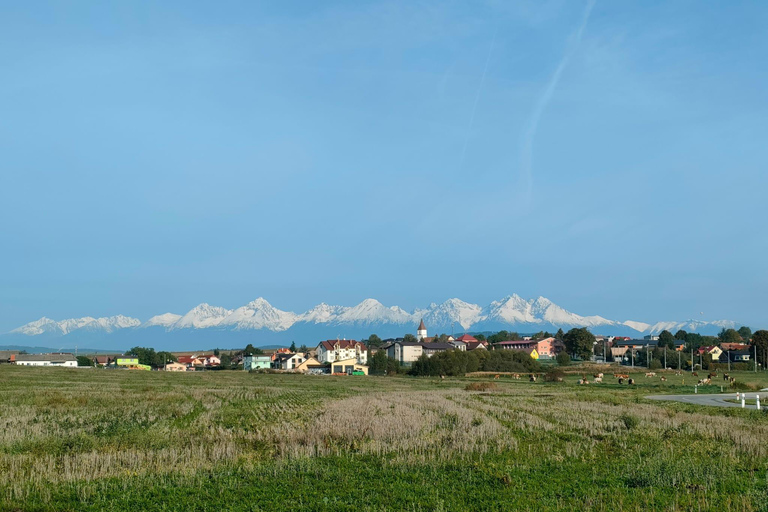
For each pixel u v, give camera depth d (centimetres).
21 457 2492
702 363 17525
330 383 9981
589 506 1862
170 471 2317
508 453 2748
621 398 6625
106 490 2048
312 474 2281
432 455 2616
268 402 5497
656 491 2028
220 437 3131
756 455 2788
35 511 1834
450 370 14212
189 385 8319
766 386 9869
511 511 1825
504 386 9506
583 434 3438
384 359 16525
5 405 4616
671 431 3475
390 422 3544
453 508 1853
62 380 8769
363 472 2309
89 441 2834
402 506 1877
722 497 1962
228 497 1955
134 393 6250
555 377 11906
